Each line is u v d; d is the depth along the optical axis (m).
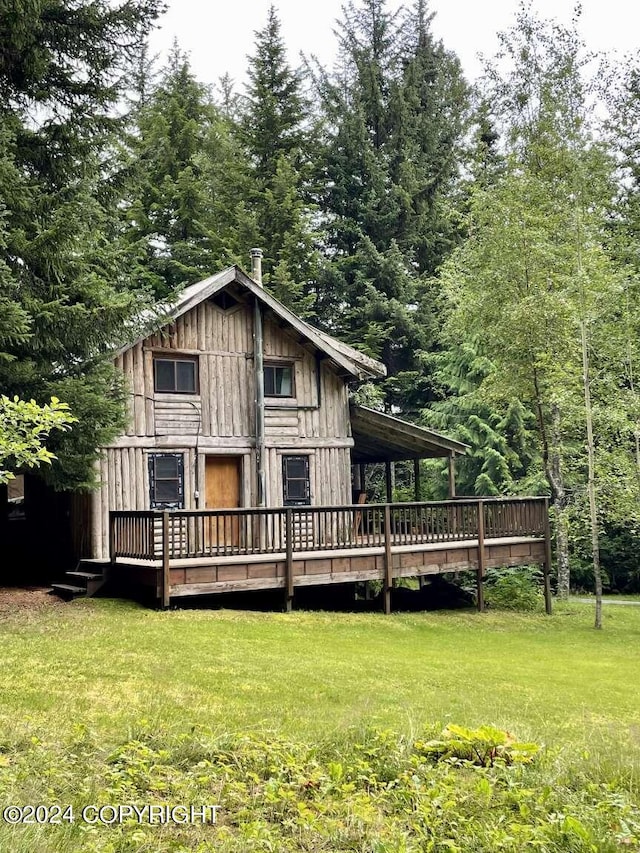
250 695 9.01
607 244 23.33
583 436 23.05
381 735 7.09
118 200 14.98
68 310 12.73
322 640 13.20
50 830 4.78
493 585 21.09
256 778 5.95
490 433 30.09
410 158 36.34
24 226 12.88
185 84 34.88
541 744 7.34
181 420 17.94
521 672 11.95
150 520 14.16
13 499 21.58
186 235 32.03
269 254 31.83
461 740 6.91
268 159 34.62
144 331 15.26
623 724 9.02
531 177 20.42
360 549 16.70
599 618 17.61
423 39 39.69
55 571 18.00
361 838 5.16
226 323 18.83
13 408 8.66
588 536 19.67
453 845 5.09
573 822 5.27
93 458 14.19
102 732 7.06
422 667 11.62
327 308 34.81
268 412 19.28
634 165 27.80
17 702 7.94
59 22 13.68
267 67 35.06
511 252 19.80
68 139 13.75
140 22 14.13
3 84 13.65
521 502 19.42
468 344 29.69
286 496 19.41
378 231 35.41
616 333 18.86
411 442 21.58
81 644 10.91
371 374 21.25
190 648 11.24
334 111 36.88
